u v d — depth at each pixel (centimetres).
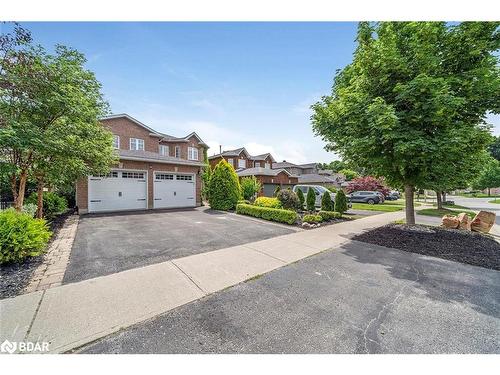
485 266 450
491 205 2194
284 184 2727
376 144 638
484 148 682
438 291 345
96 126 844
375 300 317
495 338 239
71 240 632
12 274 388
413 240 632
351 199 2369
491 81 570
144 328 252
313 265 455
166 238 666
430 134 620
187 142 2419
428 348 225
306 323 263
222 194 1395
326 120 747
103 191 1246
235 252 534
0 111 513
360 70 688
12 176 669
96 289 340
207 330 250
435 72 604
